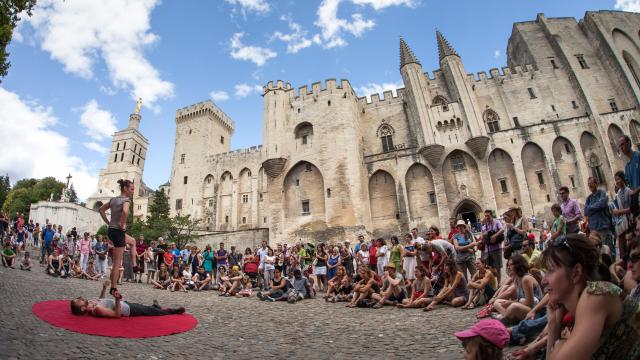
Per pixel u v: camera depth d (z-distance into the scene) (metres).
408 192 42.59
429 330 8.20
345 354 6.60
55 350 5.48
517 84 46.41
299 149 44.44
